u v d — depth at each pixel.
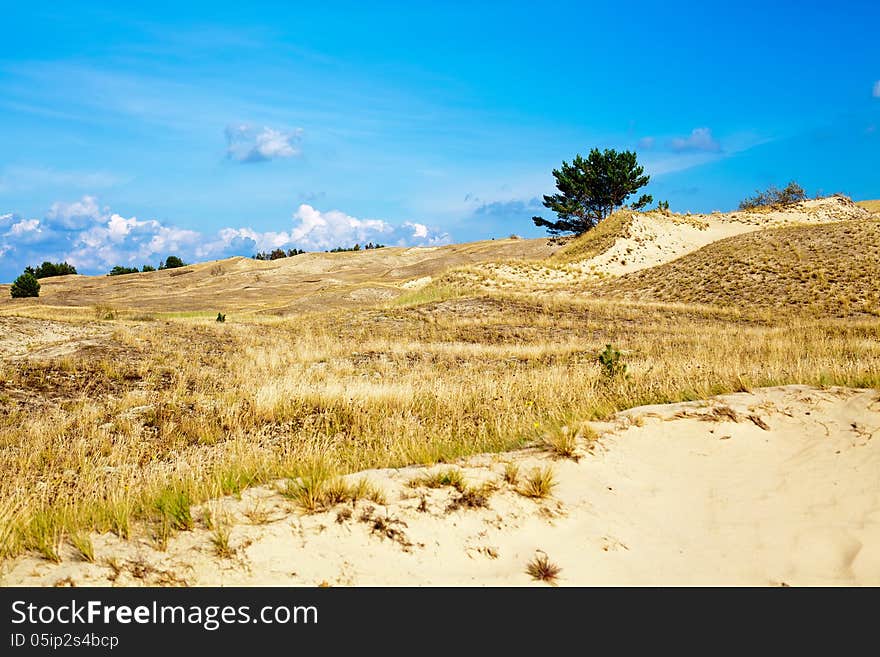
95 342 18.61
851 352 13.70
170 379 14.10
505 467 5.21
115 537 3.81
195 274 109.75
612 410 7.22
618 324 26.92
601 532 4.29
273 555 3.64
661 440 6.12
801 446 5.79
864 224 41.84
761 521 4.48
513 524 4.26
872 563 3.79
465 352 18.80
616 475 5.32
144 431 9.16
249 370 15.37
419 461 5.73
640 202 70.00
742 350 15.54
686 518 4.61
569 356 17.36
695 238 56.19
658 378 9.29
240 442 7.14
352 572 3.59
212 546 3.69
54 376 13.84
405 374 14.86
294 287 87.31
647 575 3.80
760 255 38.44
